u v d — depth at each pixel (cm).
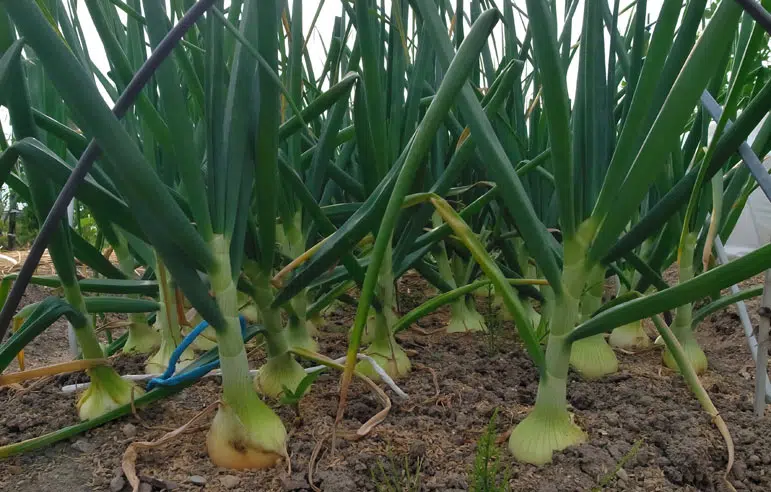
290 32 95
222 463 70
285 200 98
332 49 107
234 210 67
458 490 64
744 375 101
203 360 80
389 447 70
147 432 79
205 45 68
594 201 83
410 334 122
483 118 63
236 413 69
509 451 73
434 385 91
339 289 104
